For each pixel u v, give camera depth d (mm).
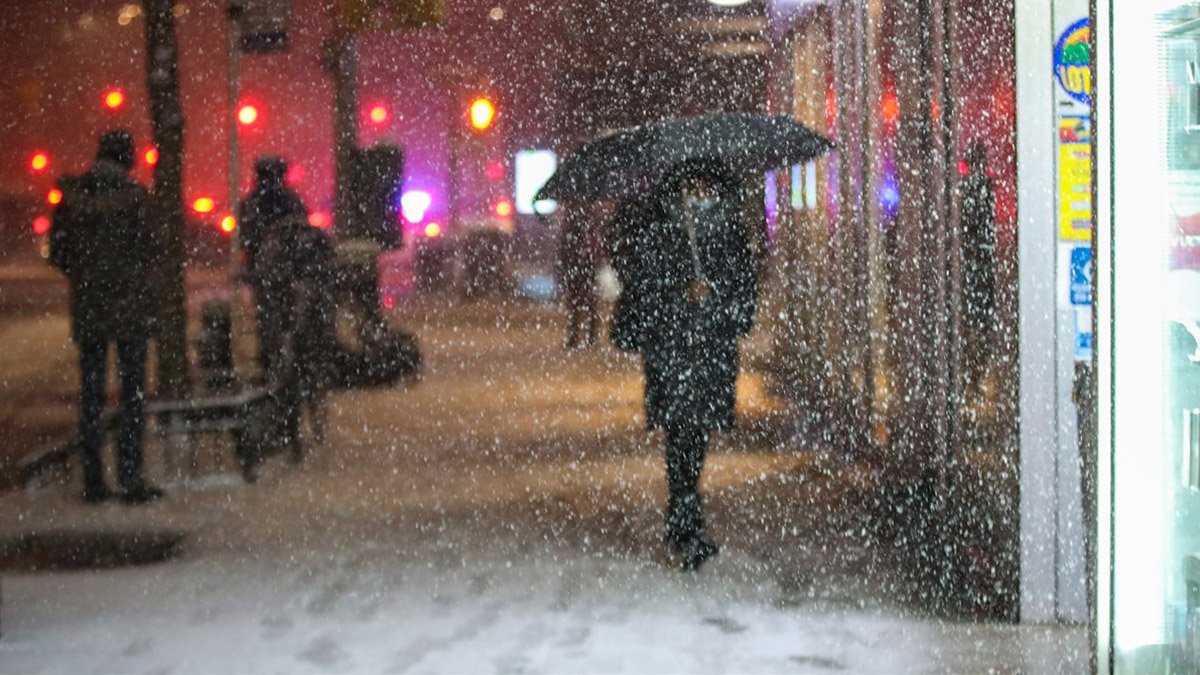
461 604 7891
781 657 6879
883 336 10828
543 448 13094
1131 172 4227
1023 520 7371
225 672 6680
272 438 12898
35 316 23047
